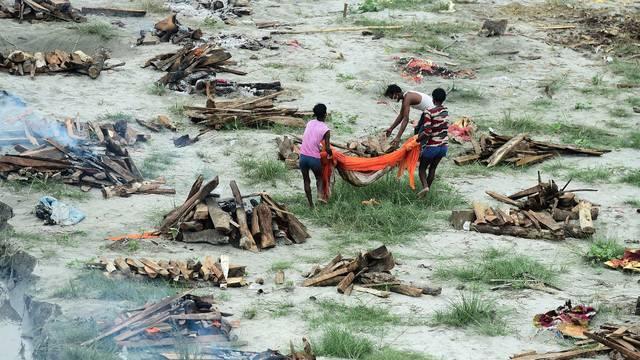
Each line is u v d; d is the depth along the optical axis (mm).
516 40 67312
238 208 34969
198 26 66688
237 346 25297
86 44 60312
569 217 37062
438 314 27703
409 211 37688
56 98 49781
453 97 55844
